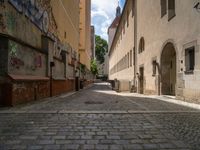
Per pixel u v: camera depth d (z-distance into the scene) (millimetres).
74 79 31828
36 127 6941
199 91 12852
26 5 14281
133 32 32719
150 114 9469
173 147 5074
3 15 11047
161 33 19516
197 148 5012
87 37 63281
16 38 11820
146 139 5699
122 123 7582
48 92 17844
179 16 15680
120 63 50750
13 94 11320
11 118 8375
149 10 23547
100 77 121750
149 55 23469
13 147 5031
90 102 14438
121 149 4941
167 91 19859
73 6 36438
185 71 14617
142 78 27656
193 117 8789
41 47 17609
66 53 25500
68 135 6039
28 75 13797
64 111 10109
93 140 5602
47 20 19438
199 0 12758
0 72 10992
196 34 13219
